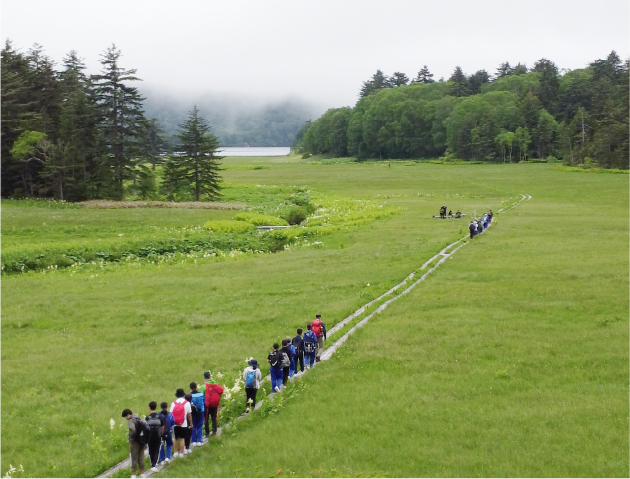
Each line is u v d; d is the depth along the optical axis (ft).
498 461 48.93
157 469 49.06
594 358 72.08
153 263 146.51
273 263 143.02
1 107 233.14
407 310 96.37
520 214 219.20
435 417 57.62
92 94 253.24
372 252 150.30
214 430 55.42
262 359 75.00
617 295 100.37
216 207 235.81
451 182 359.05
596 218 205.98
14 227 172.86
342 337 83.76
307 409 60.13
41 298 109.81
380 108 655.76
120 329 91.50
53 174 233.96
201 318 95.76
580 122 456.04
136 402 61.57
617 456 49.24
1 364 76.13
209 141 267.39
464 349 76.69
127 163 253.24
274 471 47.50
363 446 51.90
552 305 95.86
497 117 553.64
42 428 57.00
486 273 120.88
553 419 56.49
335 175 417.69
